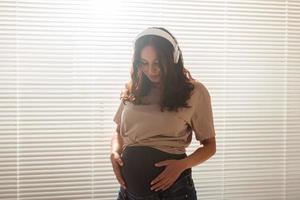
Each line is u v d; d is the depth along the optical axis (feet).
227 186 7.52
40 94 6.74
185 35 7.16
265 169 7.66
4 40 6.58
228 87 7.38
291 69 7.64
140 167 4.99
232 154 7.48
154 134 5.03
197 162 5.10
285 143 7.70
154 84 5.24
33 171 6.79
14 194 6.75
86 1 6.81
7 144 6.68
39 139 6.78
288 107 7.67
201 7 7.19
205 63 7.27
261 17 7.43
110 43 6.93
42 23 6.69
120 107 5.73
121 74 7.00
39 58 6.71
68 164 6.91
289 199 7.80
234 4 7.31
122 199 5.42
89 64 6.88
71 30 6.79
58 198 6.93
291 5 7.55
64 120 6.85
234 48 7.36
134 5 6.97
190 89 5.05
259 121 7.55
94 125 6.96
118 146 5.69
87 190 7.02
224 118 7.40
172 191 4.95
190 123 5.26
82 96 6.89
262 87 7.53
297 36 7.62
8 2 6.56
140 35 5.05
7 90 6.63
